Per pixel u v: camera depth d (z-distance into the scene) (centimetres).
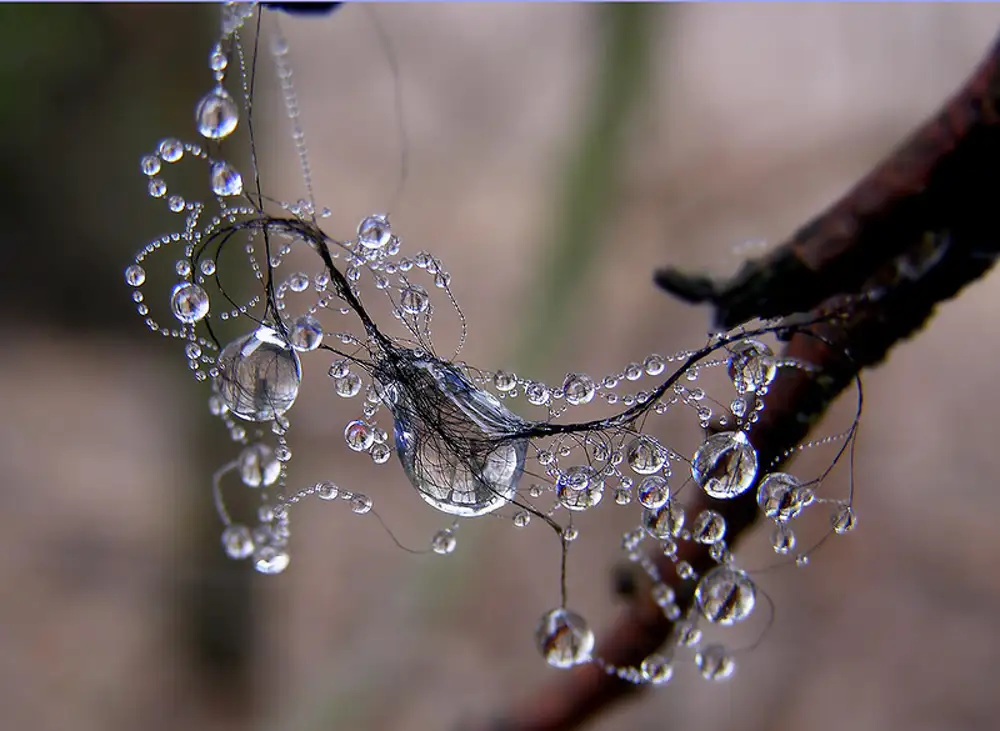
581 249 14
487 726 8
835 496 20
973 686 19
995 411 24
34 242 27
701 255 20
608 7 14
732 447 8
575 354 16
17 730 19
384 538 21
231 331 14
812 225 7
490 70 27
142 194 25
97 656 21
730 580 8
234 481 18
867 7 20
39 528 25
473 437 8
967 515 22
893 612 20
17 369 29
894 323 7
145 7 17
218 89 8
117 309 30
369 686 14
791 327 7
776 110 22
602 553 20
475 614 20
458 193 28
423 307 8
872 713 19
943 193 7
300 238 8
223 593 20
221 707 20
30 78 21
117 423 29
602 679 8
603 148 14
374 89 28
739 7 23
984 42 19
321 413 23
